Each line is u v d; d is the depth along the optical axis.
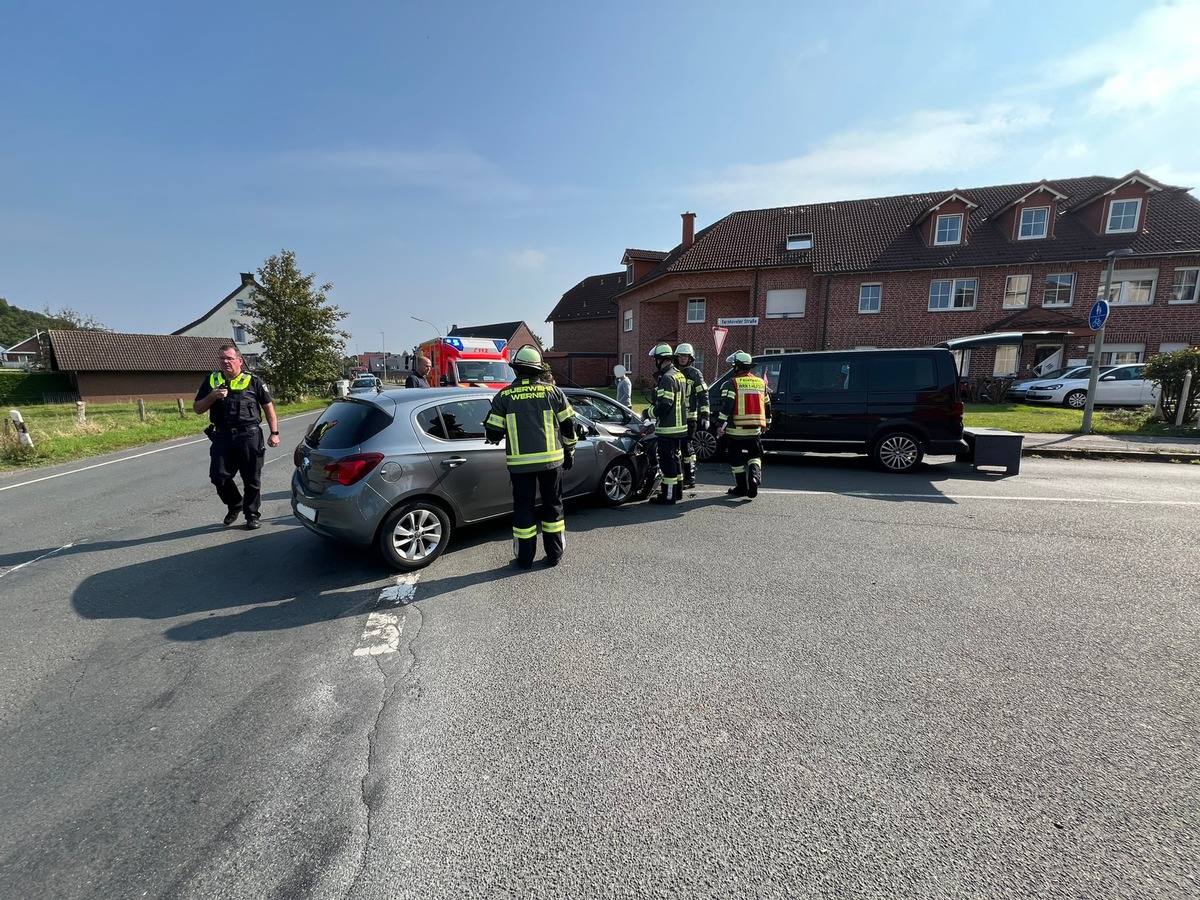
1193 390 11.96
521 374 4.46
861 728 2.54
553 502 4.57
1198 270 20.97
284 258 30.45
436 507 4.70
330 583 4.35
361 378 37.00
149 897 1.78
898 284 23.39
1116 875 1.79
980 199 25.14
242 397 5.70
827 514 6.04
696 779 2.24
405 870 1.86
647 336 29.84
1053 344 22.05
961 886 1.77
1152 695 2.76
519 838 1.98
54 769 2.37
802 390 8.80
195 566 4.79
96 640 3.50
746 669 3.04
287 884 1.82
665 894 1.76
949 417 8.14
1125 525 5.53
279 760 2.39
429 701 2.79
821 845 1.92
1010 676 2.94
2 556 5.18
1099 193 22.02
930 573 4.34
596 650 3.26
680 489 6.55
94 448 12.71
